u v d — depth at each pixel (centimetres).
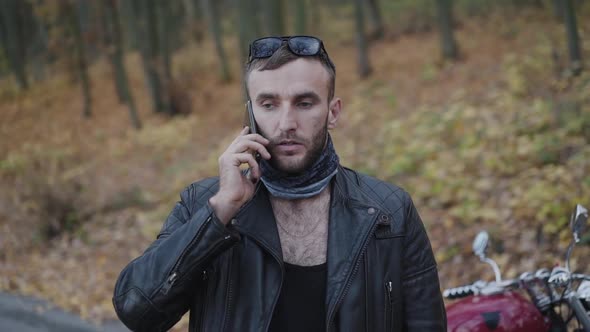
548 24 1332
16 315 525
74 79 2083
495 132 696
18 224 795
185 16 2466
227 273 151
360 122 1012
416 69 1293
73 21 1770
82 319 506
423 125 838
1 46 2528
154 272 144
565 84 830
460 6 1706
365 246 151
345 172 169
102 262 666
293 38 149
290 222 157
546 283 227
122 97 1822
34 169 1024
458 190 587
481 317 209
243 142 146
